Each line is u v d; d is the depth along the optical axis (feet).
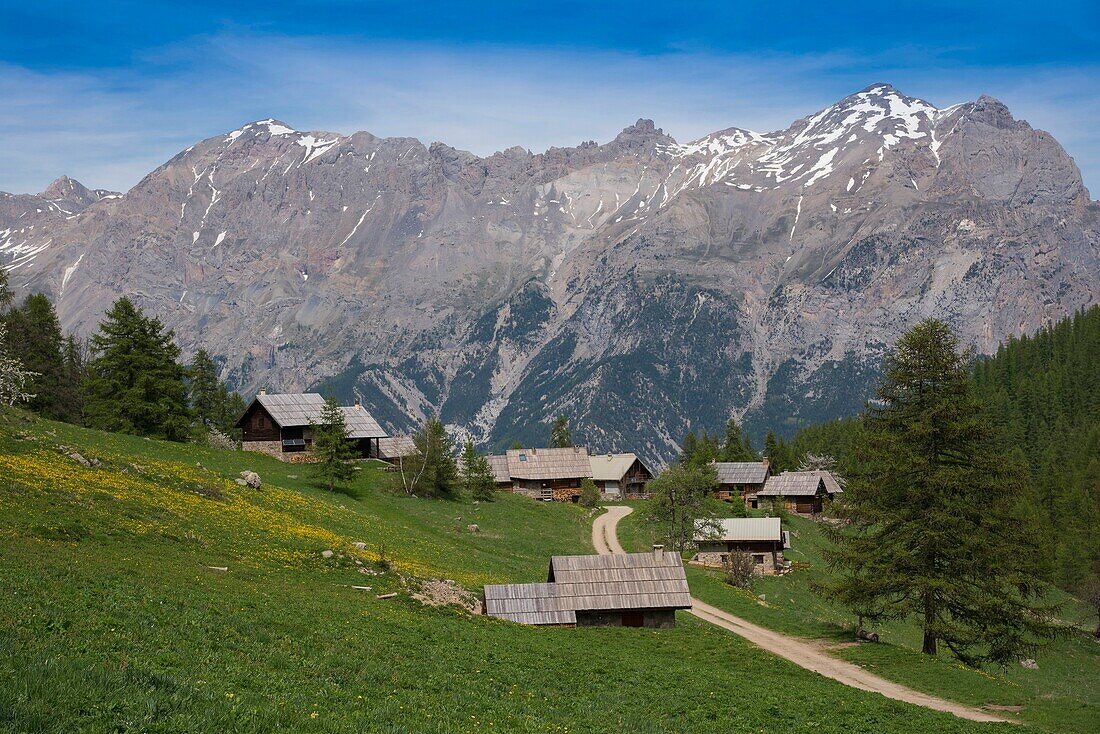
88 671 74.43
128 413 348.18
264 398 409.28
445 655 131.54
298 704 80.23
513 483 516.73
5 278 295.07
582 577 217.15
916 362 208.44
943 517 192.95
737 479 565.12
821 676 175.42
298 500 274.98
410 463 380.99
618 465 577.84
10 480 188.85
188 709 71.26
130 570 145.89
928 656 197.06
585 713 106.83
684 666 165.17
